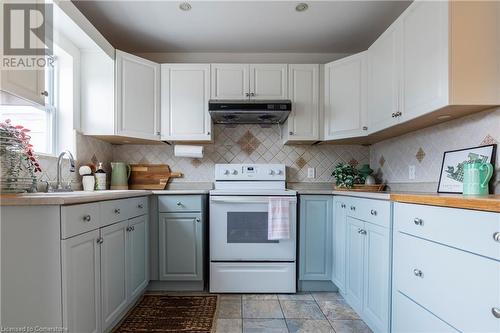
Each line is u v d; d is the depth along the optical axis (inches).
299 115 99.3
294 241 87.4
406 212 51.7
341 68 96.3
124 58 90.1
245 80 98.7
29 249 44.3
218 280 86.6
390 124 75.1
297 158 111.0
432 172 74.3
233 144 110.5
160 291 88.1
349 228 76.3
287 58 110.9
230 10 80.6
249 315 73.4
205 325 68.3
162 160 109.4
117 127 88.3
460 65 53.5
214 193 87.0
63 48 77.7
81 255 49.3
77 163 83.5
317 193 88.4
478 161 55.5
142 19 85.3
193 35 95.6
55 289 44.3
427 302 45.7
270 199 86.1
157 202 87.2
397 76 71.6
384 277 58.1
